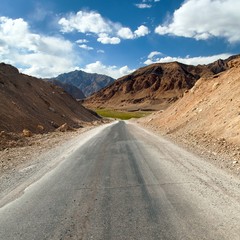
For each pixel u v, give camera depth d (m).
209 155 12.57
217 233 4.98
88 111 89.06
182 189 7.52
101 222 5.61
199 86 35.50
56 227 5.49
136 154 13.43
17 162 12.48
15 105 29.95
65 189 7.99
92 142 19.09
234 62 30.48
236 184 7.85
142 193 7.32
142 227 5.31
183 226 5.29
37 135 23.97
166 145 16.52
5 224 5.79
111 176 9.26
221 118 19.08
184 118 29.36
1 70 42.50
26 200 7.19
